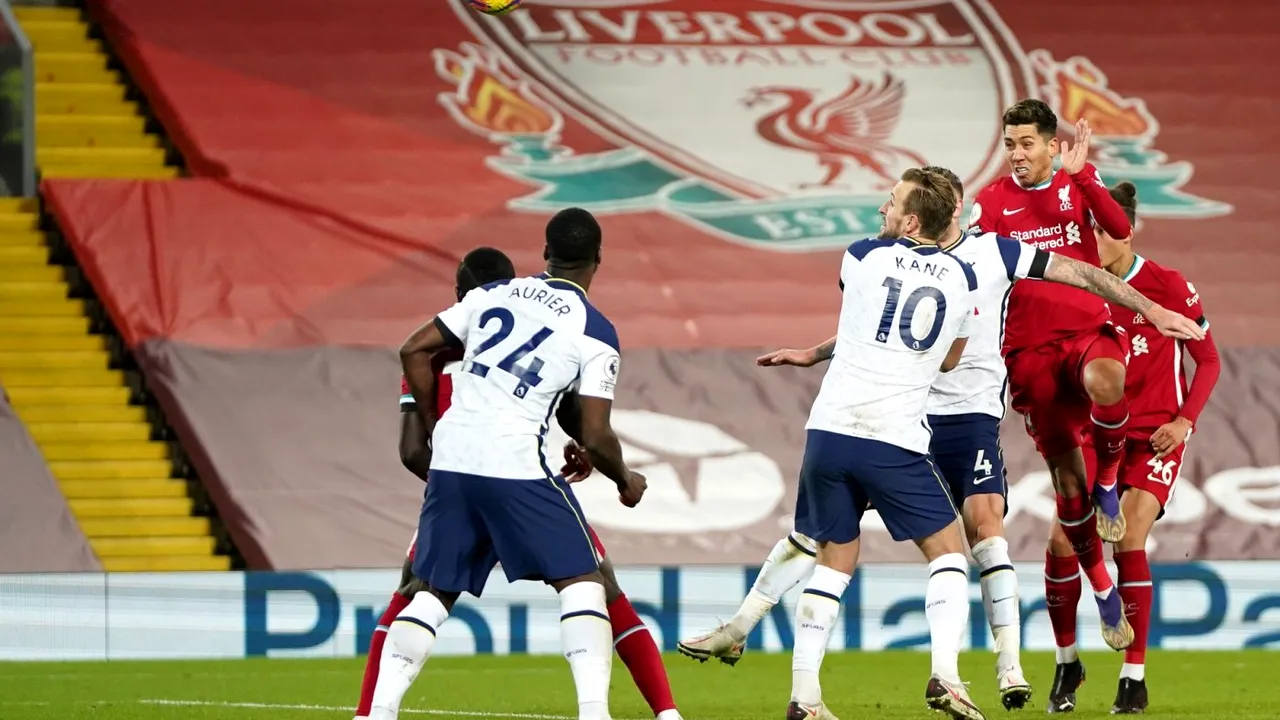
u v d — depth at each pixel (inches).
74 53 2397.9
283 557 1636.3
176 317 1866.4
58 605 1390.3
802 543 914.1
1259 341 2010.3
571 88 2333.9
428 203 2105.1
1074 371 943.0
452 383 784.9
